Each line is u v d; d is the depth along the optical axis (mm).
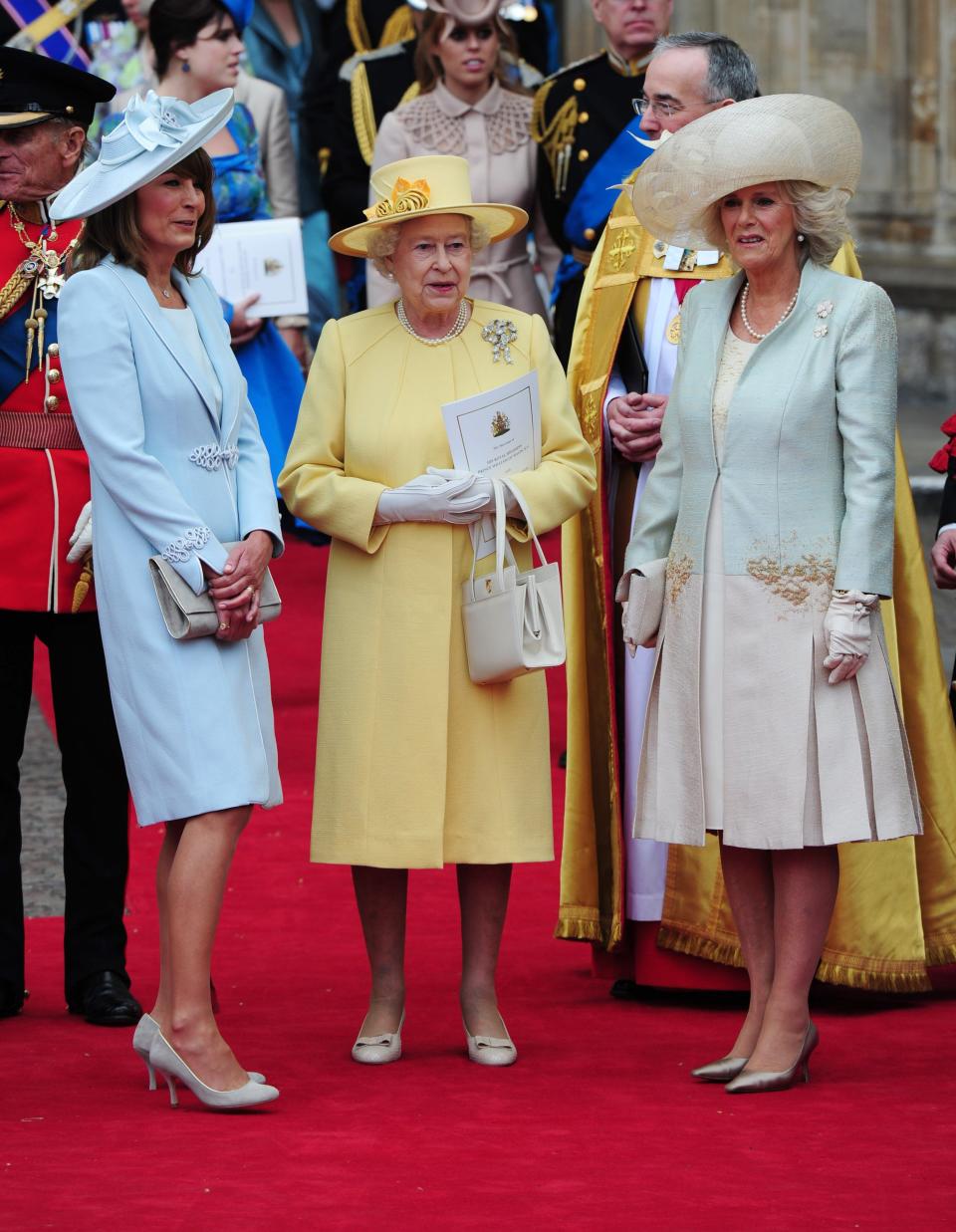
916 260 63875
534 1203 14117
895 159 64000
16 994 20078
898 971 20172
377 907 18547
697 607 17641
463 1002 18531
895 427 17594
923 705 20766
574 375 21453
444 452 18562
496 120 32500
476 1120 16312
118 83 41344
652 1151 15383
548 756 18781
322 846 18438
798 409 17344
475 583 18281
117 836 20109
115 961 20062
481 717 18453
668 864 20609
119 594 17031
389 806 18203
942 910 20641
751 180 17234
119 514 17078
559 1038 19281
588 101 27516
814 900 17453
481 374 18797
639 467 20969
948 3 63594
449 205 18250
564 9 64250
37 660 37688
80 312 17016
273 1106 16781
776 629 17312
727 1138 15734
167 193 17203
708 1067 17625
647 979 20797
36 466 19578
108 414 16891
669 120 20406
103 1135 15914
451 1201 14164
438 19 32156
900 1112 16469
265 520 17453
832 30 63000
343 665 18531
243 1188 14477
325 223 43875
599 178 26844
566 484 18500
